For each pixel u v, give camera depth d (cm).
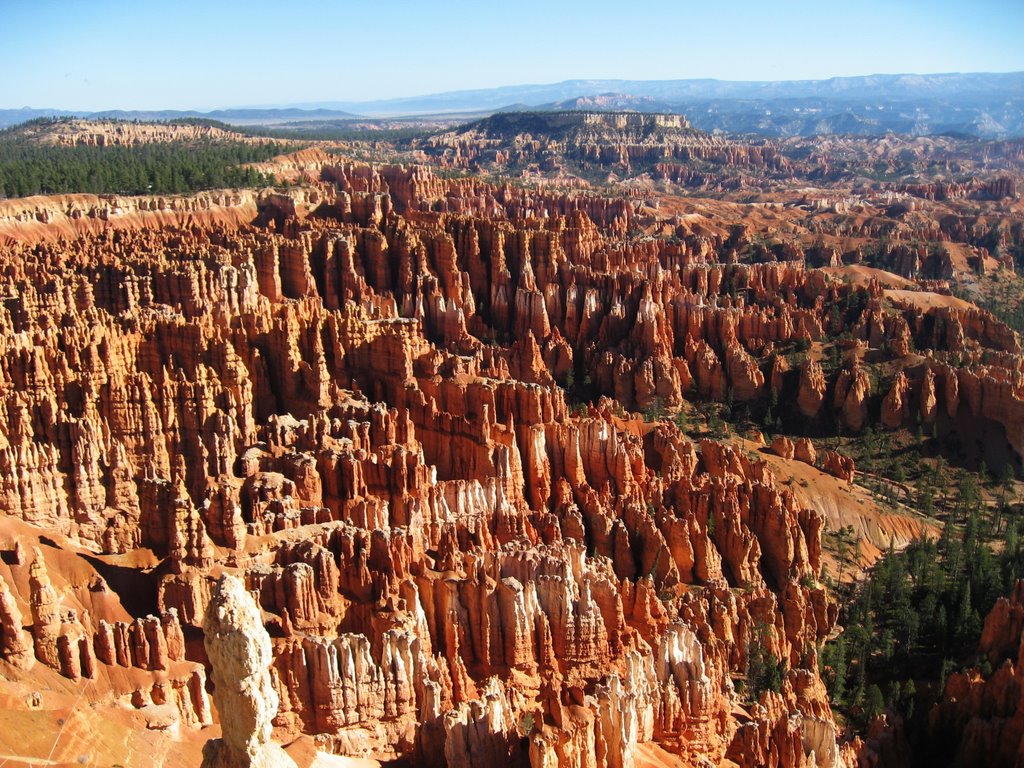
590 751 6775
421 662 7469
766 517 11706
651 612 9100
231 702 4794
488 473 11269
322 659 7075
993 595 11456
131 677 6875
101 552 8831
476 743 6781
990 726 8506
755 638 9850
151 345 11450
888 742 8769
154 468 9994
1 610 6550
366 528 9375
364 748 7081
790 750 7738
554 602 8388
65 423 9294
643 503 11438
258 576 7938
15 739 5797
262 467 10419
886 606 11606
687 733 7738
